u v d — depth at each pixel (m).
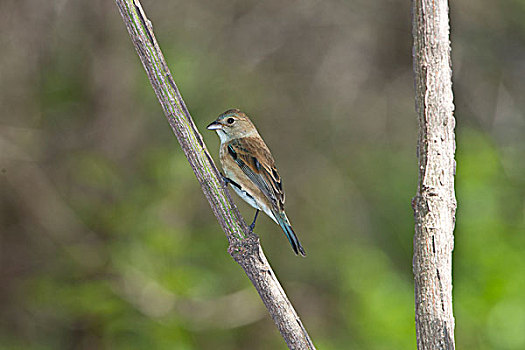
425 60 3.95
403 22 17.44
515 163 14.51
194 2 16.27
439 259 3.80
